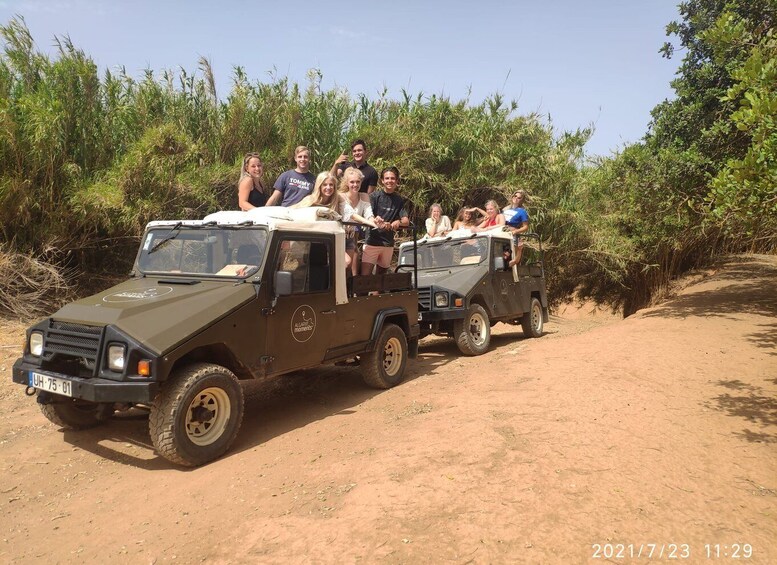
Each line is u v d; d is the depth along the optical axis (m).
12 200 9.17
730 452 4.18
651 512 3.35
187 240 5.82
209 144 11.95
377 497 3.69
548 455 4.17
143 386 4.23
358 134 13.30
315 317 5.89
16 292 9.80
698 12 12.59
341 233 6.28
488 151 14.89
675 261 18.25
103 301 4.96
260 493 4.02
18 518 3.96
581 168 17.00
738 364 6.58
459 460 4.17
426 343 11.02
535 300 11.59
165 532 3.59
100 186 9.55
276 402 6.66
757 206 5.96
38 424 5.92
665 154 11.91
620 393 5.61
